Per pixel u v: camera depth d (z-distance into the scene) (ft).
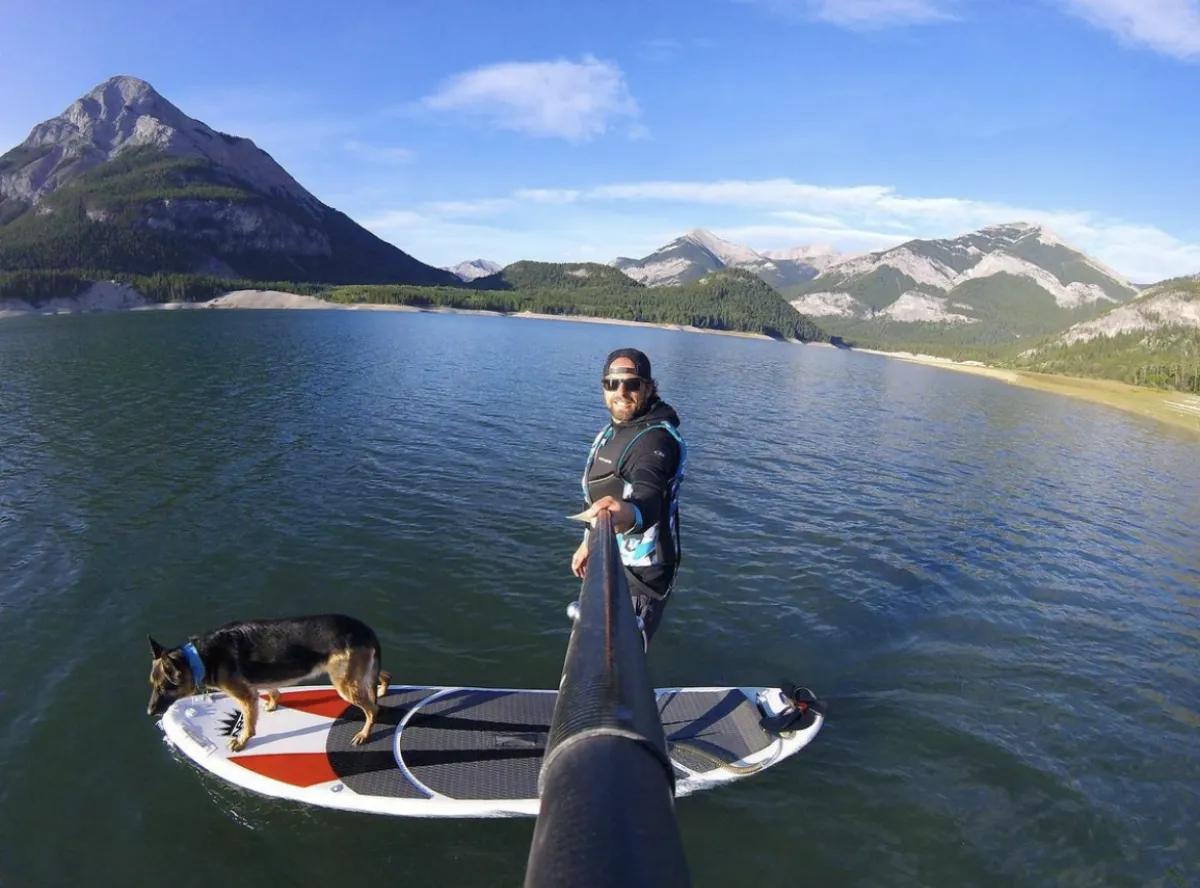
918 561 54.70
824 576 49.70
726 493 70.08
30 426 78.48
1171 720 34.96
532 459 75.51
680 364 250.98
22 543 46.19
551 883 3.27
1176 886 24.22
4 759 26.94
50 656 33.81
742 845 24.80
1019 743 31.76
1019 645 41.88
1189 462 133.39
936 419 153.28
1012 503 77.77
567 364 198.49
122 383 114.93
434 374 150.00
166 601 39.63
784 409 143.43
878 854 24.81
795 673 36.60
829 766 29.01
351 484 62.49
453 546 49.47
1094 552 62.03
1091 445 140.26
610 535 10.06
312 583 42.68
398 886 22.52
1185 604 51.47
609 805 3.81
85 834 23.85
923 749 30.73
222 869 22.81
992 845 25.54
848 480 80.84
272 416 91.35
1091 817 27.30
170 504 54.80
